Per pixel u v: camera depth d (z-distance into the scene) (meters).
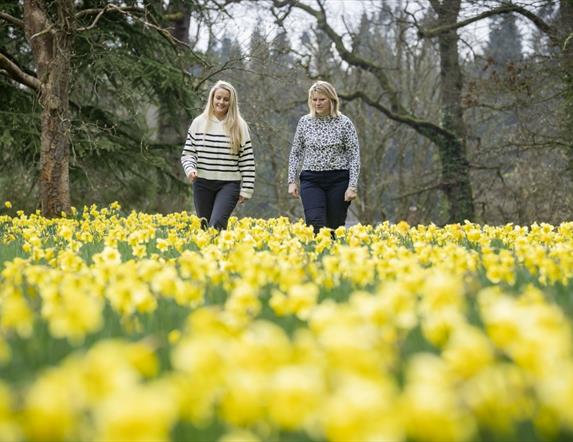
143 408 1.89
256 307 3.76
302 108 34.59
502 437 2.44
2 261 7.51
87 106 23.20
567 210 29.06
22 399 2.12
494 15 26.02
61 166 16.48
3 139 19.33
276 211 40.69
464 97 25.98
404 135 36.84
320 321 3.02
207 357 2.35
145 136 25.20
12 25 21.42
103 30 22.12
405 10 27.73
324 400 2.11
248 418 2.25
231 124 10.34
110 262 5.50
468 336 2.53
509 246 8.56
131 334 3.83
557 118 25.19
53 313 3.55
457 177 29.47
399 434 1.98
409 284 4.37
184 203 30.44
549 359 2.49
